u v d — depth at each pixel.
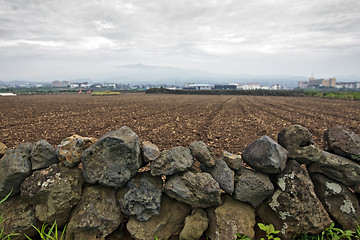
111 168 3.38
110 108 25.62
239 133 11.64
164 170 3.45
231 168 3.74
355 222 3.33
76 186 3.41
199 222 3.34
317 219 3.24
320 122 15.65
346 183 3.51
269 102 39.06
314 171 3.75
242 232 3.21
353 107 28.48
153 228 3.35
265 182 3.45
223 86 180.00
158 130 12.26
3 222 3.14
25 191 3.20
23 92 88.75
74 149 3.50
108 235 3.45
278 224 3.40
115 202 3.51
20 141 9.95
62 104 31.11
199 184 3.37
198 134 11.41
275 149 3.40
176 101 39.44
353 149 3.51
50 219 3.21
